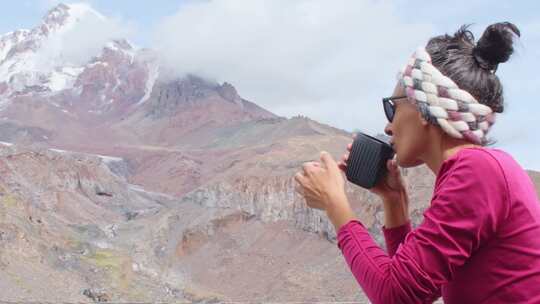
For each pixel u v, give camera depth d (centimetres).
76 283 14538
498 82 393
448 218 362
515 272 361
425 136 403
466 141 394
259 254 18825
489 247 366
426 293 360
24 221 16388
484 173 362
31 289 13075
